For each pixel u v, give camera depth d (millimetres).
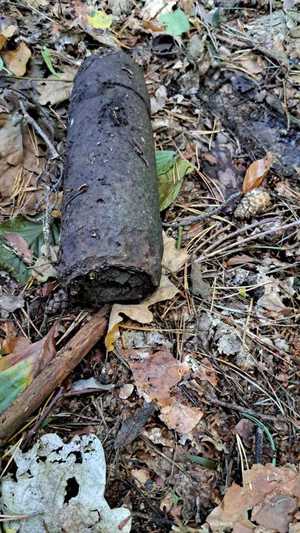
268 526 304
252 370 364
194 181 464
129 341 365
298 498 313
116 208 352
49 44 531
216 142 492
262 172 457
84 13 567
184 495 315
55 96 487
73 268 345
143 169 380
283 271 412
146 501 312
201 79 531
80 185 366
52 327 368
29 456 319
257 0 596
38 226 417
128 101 402
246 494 313
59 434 334
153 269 354
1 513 303
